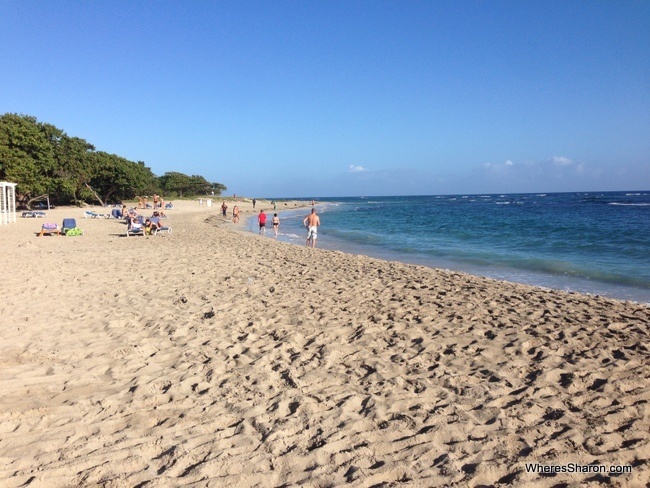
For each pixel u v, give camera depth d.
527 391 4.53
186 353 5.68
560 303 8.44
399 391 4.55
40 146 42.47
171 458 3.35
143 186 68.50
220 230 27.36
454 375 4.94
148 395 4.46
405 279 10.80
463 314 7.56
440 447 3.50
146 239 20.91
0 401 4.29
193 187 107.94
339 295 8.97
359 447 3.51
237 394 4.51
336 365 5.29
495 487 3.02
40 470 3.18
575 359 5.43
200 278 10.77
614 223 32.31
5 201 28.09
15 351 5.64
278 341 6.18
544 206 68.31
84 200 59.50
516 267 14.95
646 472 3.19
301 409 4.14
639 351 5.72
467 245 21.88
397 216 51.53
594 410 4.13
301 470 3.21
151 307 7.93
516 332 6.54
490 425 3.85
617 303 8.55
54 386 4.66
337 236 27.73
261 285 9.98
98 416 4.03
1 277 10.40
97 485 3.04
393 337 6.32
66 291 9.10
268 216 52.41
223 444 3.55
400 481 3.08
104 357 5.51
